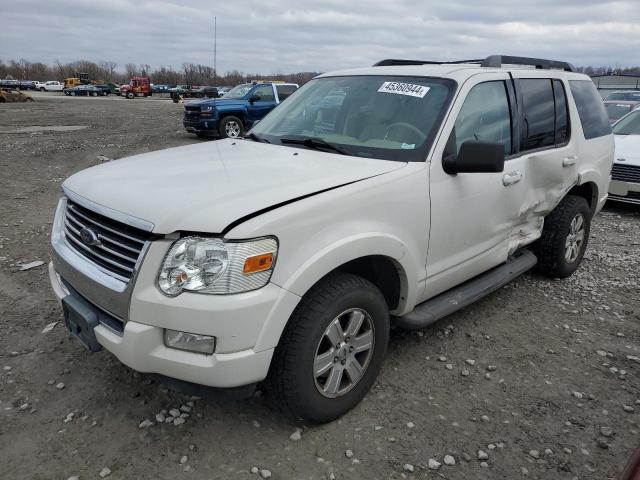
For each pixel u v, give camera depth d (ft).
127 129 63.57
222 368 7.79
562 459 8.90
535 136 13.82
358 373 9.74
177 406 9.90
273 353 8.29
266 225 7.82
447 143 10.82
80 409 9.74
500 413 10.05
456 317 14.05
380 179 9.62
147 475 8.25
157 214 7.91
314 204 8.46
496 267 13.89
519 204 13.23
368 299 9.41
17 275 15.88
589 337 13.21
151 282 7.81
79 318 8.95
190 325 7.66
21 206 24.44
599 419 9.97
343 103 12.44
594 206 17.46
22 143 45.62
